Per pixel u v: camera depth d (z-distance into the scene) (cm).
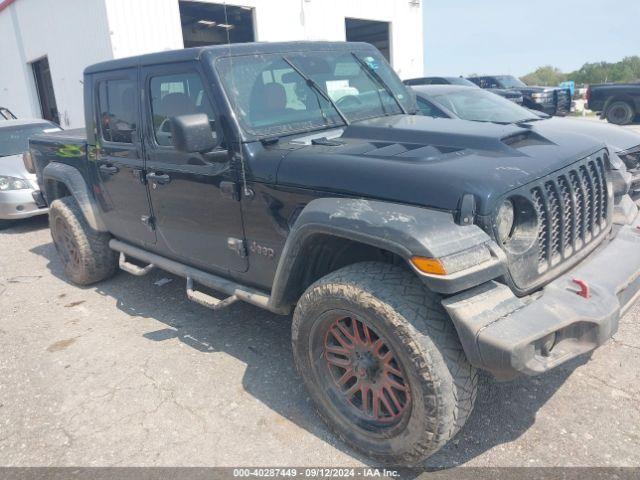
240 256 335
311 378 287
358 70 392
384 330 239
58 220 520
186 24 1598
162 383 350
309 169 281
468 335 220
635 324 382
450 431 234
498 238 237
